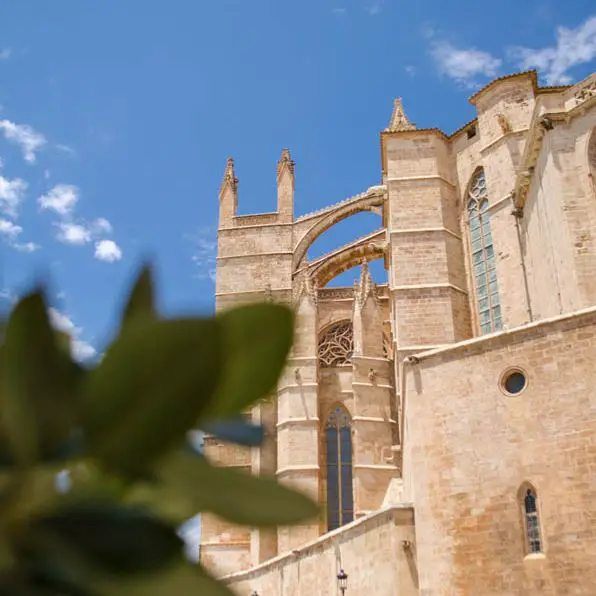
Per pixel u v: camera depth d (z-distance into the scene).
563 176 30.55
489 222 42.72
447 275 42.56
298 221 57.47
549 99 32.09
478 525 21.25
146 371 0.82
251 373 0.97
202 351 0.83
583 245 29.33
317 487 44.66
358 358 47.53
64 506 0.86
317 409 46.75
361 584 24.88
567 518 19.83
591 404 20.48
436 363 23.67
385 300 54.62
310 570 28.83
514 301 38.00
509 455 21.36
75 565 0.82
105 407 0.83
